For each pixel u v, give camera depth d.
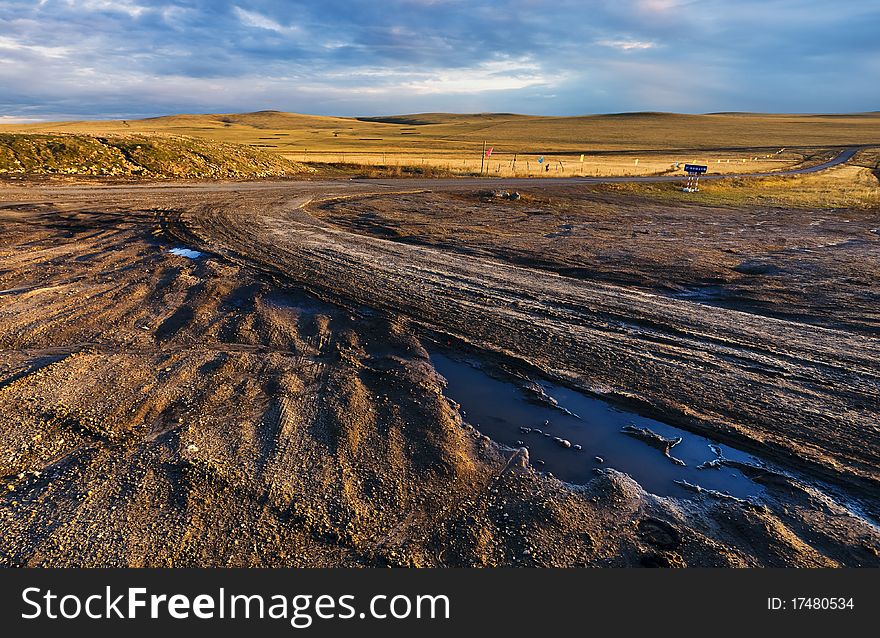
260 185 28.34
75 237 14.59
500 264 13.12
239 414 5.82
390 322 8.70
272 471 4.86
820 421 5.84
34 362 6.95
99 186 24.52
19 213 17.47
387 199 25.25
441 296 10.21
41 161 27.17
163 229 15.81
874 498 4.66
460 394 6.58
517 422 5.98
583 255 14.60
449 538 4.21
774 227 21.06
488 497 4.69
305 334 8.23
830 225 21.80
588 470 5.15
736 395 6.44
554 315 9.28
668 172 50.91
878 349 7.87
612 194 33.59
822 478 4.94
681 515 4.53
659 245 16.42
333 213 20.41
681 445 5.54
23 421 5.53
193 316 8.80
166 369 6.86
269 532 4.17
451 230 17.97
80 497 4.45
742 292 11.14
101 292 9.98
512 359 7.49
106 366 6.90
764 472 5.06
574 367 7.26
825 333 8.59
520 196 28.66
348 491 4.65
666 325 8.83
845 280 12.16
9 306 9.04
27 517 4.22
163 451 5.10
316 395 6.30
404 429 5.65
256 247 13.90
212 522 4.24
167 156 31.81
